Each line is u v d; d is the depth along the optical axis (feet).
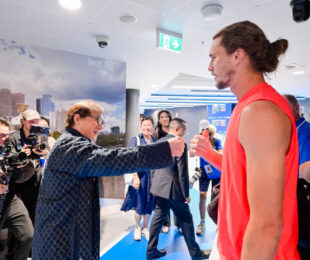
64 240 3.59
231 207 2.35
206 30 10.26
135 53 13.37
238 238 2.28
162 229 10.52
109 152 3.50
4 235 9.43
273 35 10.78
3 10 8.49
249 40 2.34
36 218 3.86
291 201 2.17
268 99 2.02
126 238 9.91
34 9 8.42
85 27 9.97
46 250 3.57
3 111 11.41
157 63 15.49
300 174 4.81
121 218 12.22
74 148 3.58
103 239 9.82
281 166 1.85
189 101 46.29
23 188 7.94
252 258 1.86
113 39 11.32
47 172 3.81
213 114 50.72
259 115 1.95
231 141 2.31
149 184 9.78
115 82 14.76
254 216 1.88
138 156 3.45
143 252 8.76
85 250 3.69
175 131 7.52
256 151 1.91
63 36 10.97
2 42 11.33
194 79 26.13
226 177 2.47
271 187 1.82
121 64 14.98
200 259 7.89
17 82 11.73
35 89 12.20
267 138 1.87
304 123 6.10
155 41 11.55
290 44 12.02
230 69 2.48
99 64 14.16
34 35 10.84
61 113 12.95
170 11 8.58
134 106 26.50
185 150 7.35
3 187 5.99
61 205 3.61
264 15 8.88
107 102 14.47
